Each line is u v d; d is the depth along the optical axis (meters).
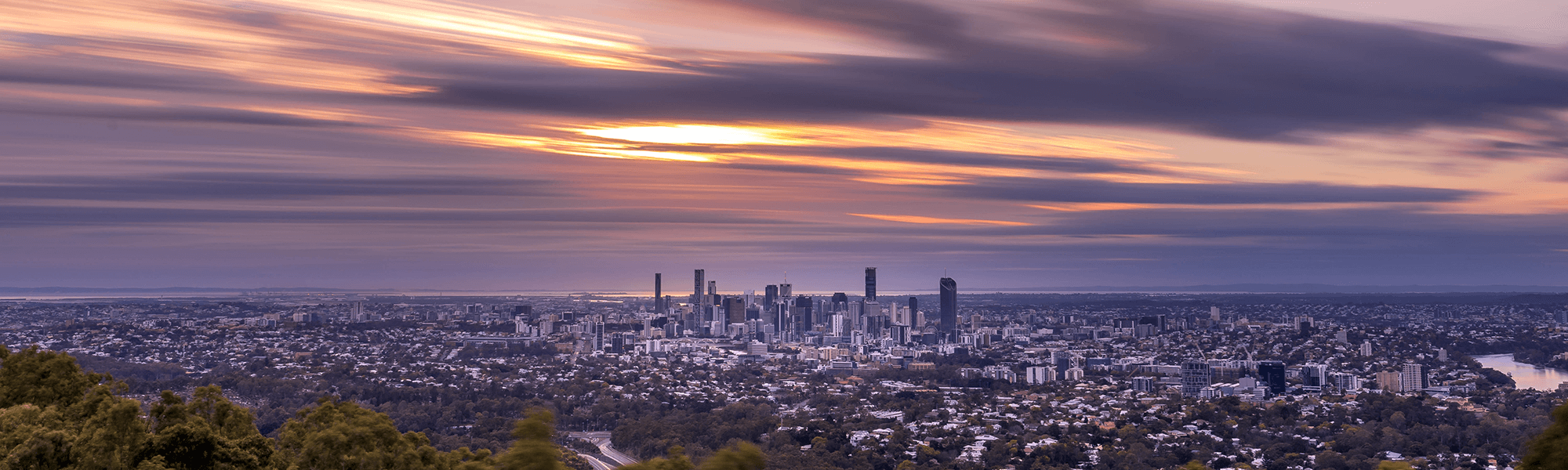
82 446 41.94
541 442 28.81
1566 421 28.08
